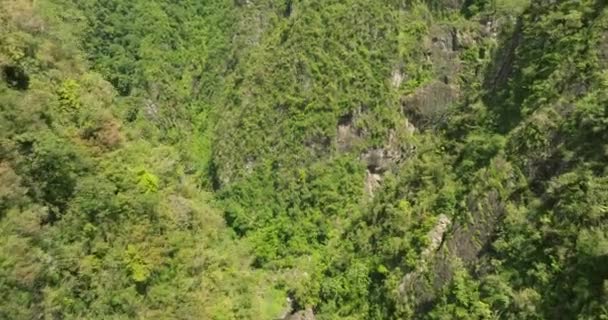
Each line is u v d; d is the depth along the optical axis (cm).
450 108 4647
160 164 3566
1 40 2759
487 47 4978
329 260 4131
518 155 3025
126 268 2816
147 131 5188
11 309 2191
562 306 2456
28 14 3062
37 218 2450
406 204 3725
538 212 2747
